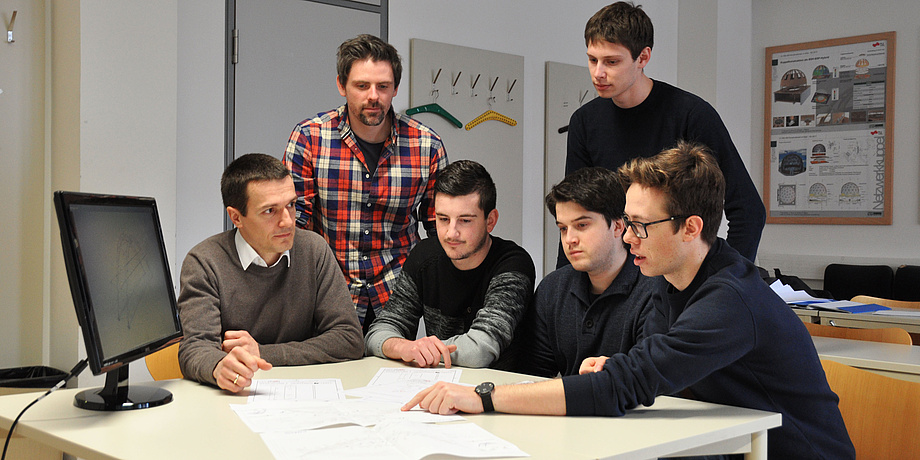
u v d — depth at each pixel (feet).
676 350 4.74
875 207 20.63
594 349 6.43
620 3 7.74
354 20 14.35
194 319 6.34
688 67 20.57
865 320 11.23
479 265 7.39
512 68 16.88
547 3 17.67
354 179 8.51
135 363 11.33
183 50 12.25
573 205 6.17
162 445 4.05
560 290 6.89
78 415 4.74
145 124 11.34
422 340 6.77
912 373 7.75
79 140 10.75
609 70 7.71
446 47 15.69
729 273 5.01
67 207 4.41
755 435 4.71
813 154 21.47
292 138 8.52
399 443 4.02
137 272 5.21
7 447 4.81
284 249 6.64
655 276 5.73
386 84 8.02
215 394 5.41
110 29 10.96
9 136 11.20
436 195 7.18
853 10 20.86
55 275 11.50
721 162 7.83
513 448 3.97
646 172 5.05
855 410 6.29
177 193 12.21
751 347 4.86
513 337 7.16
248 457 3.82
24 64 11.31
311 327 7.32
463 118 16.02
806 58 21.49
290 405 5.00
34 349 11.55
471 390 4.88
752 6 22.33
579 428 4.44
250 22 13.02
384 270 8.78
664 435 4.29
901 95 20.29
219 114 12.69
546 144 17.58
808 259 21.25
